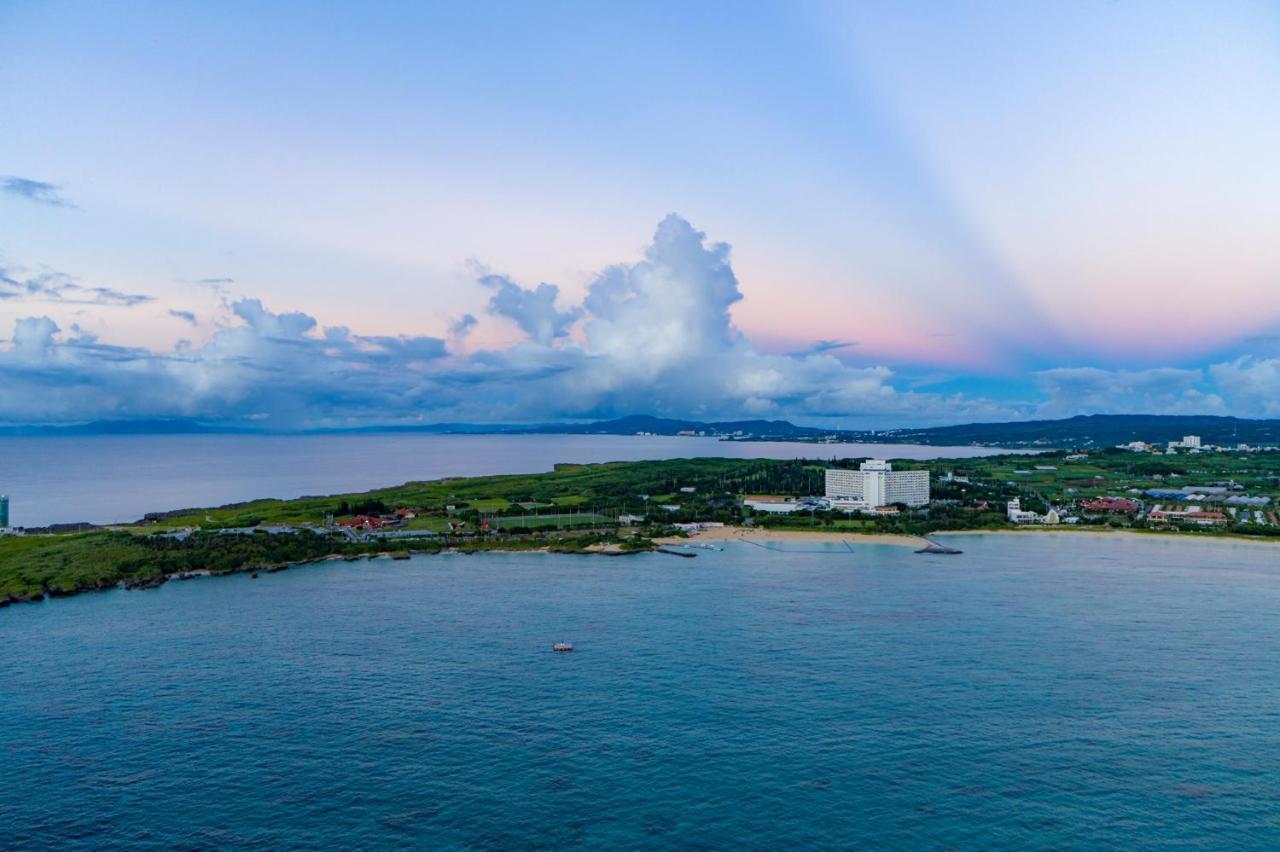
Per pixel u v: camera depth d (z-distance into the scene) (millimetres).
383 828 105250
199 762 123375
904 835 103000
